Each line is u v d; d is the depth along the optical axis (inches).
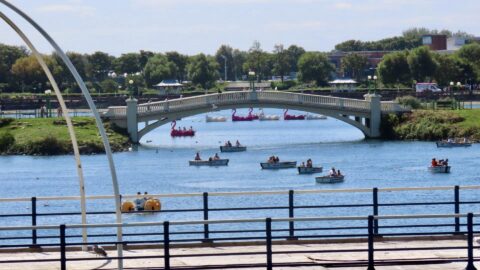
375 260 2246.6
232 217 4820.4
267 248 2107.5
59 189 7101.4
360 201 5605.3
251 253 2161.7
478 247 2164.1
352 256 2365.9
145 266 2289.6
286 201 5733.3
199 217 4815.5
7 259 2386.8
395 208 5098.4
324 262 2224.4
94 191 6958.7
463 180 7288.4
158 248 2534.5
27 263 2335.1
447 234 2549.2
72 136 2465.6
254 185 7288.4
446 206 5162.4
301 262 2215.8
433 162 7819.9
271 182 7480.3
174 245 2504.9
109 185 7322.8
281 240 2591.0
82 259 2105.1
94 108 2246.6
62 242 2082.9
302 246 2512.3
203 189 7062.0
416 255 2378.2
